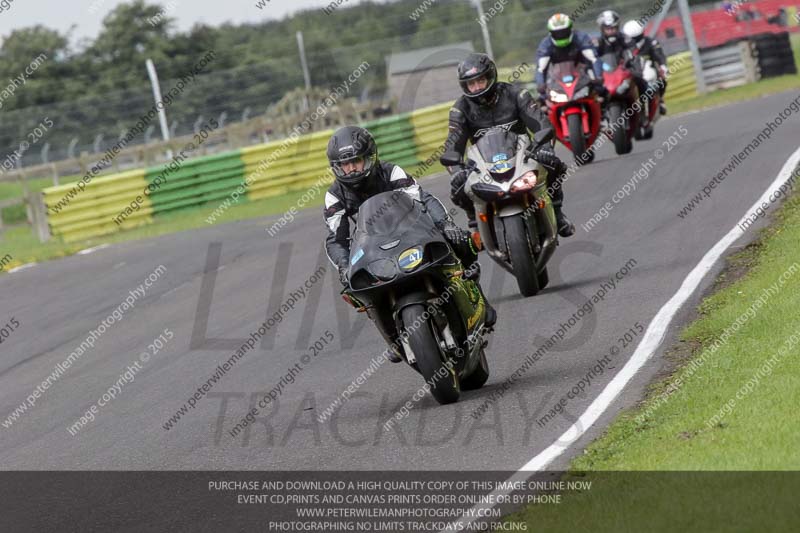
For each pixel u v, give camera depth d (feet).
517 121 115.44
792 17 434.71
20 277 201.67
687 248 121.80
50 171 310.45
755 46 358.43
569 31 187.93
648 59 220.23
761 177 156.25
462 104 116.37
